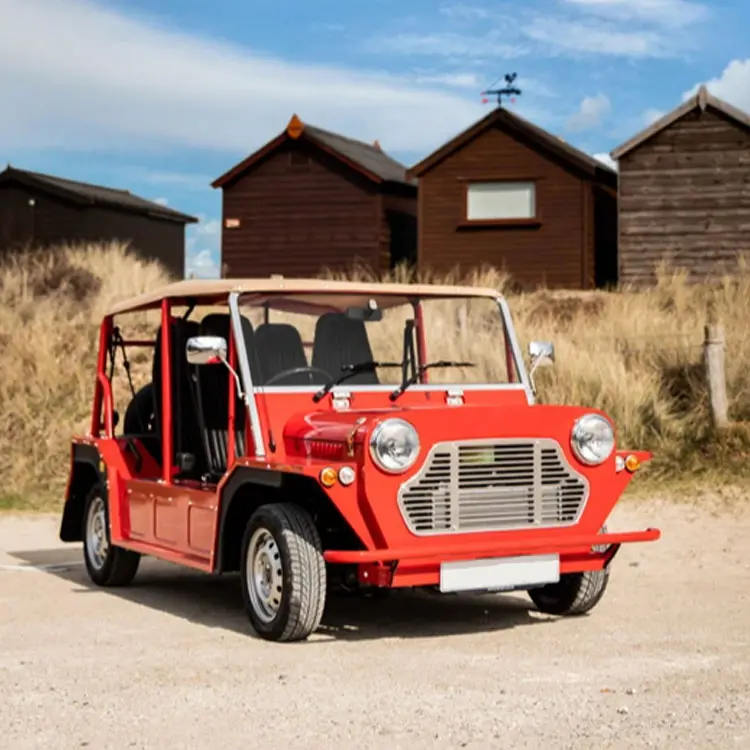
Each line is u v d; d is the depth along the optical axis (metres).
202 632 9.48
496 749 6.21
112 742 6.47
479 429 8.89
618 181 38.12
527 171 40.47
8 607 10.71
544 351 10.55
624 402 19.09
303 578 8.84
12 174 49.34
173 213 54.78
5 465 20.11
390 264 45.31
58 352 23.34
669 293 26.58
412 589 11.57
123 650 8.78
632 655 8.39
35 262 28.89
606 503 9.33
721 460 17.84
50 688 7.64
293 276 45.03
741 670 7.89
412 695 7.33
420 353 10.22
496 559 8.98
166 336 10.84
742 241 37.28
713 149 37.50
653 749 6.17
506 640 9.04
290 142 44.94
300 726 6.70
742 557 12.86
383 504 8.65
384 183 44.22
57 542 15.27
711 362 18.70
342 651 8.68
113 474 11.62
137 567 11.91
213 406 10.27
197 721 6.84
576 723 6.66
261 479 9.07
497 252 40.84
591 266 40.09
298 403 9.65
